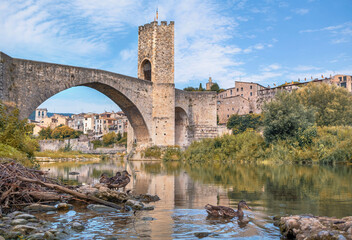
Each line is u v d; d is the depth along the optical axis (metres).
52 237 7.42
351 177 20.52
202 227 8.46
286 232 7.66
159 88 51.84
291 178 20.25
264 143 40.59
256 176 21.78
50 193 12.11
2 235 7.61
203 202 12.12
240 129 81.56
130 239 7.46
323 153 34.31
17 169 12.06
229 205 11.48
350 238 6.66
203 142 47.03
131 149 54.56
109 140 105.00
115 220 9.30
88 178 21.16
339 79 97.12
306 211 10.27
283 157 35.97
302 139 37.62
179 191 15.04
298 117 39.47
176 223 8.90
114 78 44.34
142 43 54.19
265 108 41.78
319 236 6.86
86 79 40.47
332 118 60.62
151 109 51.28
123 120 129.12
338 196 13.16
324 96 63.06
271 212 10.17
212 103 60.22
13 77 32.88
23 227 8.03
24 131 23.25
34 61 35.03
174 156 49.47
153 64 52.09
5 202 10.83
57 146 79.31
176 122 60.03
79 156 61.09
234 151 42.12
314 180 19.00
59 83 37.44
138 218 9.53
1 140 20.23
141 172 26.69
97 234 7.85
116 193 12.73
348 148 33.09
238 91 104.69
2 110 22.62
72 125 163.75
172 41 53.22
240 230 8.15
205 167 32.25
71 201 12.31
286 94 42.50
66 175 23.34
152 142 51.12
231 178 20.73
